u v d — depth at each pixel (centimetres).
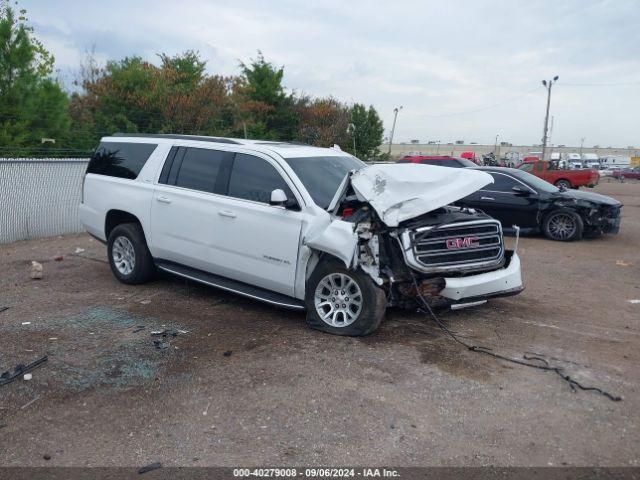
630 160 7662
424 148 13038
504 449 398
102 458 391
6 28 1620
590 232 1275
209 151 724
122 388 489
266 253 645
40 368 527
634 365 536
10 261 992
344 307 607
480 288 613
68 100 1802
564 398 470
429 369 523
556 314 695
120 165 816
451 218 621
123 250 811
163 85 2325
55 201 1268
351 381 499
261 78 3003
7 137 1561
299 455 393
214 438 414
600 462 383
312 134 3088
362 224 579
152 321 656
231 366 530
